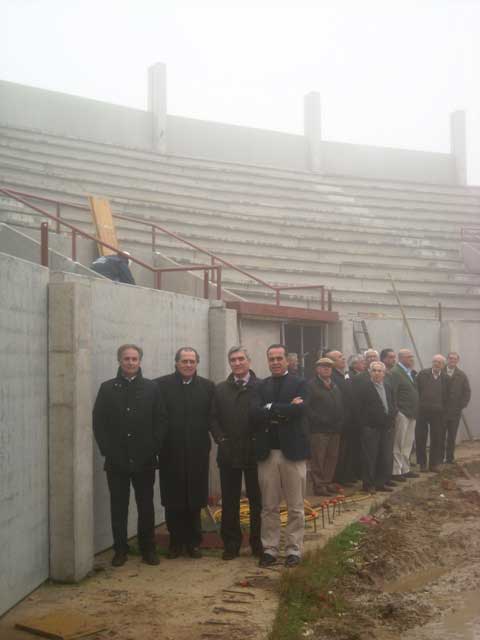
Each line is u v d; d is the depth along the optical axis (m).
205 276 11.94
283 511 9.20
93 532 7.16
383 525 9.13
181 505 7.35
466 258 24.53
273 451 7.16
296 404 7.04
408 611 6.27
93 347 7.36
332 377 11.56
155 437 7.12
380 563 7.46
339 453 11.60
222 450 7.37
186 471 7.36
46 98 23.69
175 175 24.67
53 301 6.65
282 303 19.45
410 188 29.02
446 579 7.25
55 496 6.58
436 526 9.31
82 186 21.91
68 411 6.58
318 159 28.41
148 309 8.62
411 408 12.16
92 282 7.36
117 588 6.45
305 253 23.14
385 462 11.27
